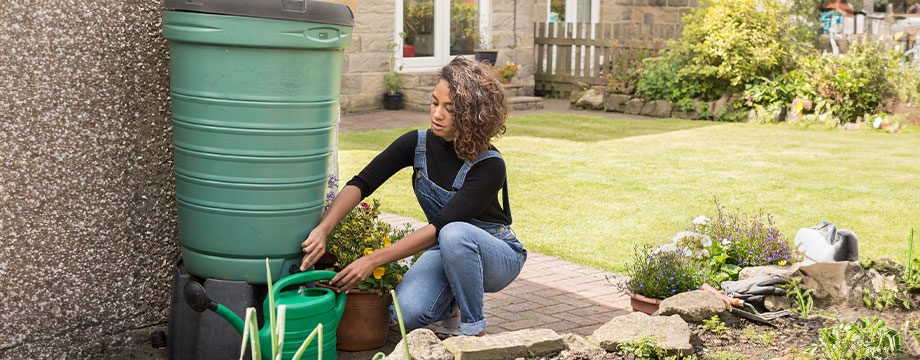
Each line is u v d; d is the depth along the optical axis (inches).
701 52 480.1
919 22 514.9
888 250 202.5
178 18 107.7
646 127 437.7
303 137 112.5
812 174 305.9
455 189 124.6
